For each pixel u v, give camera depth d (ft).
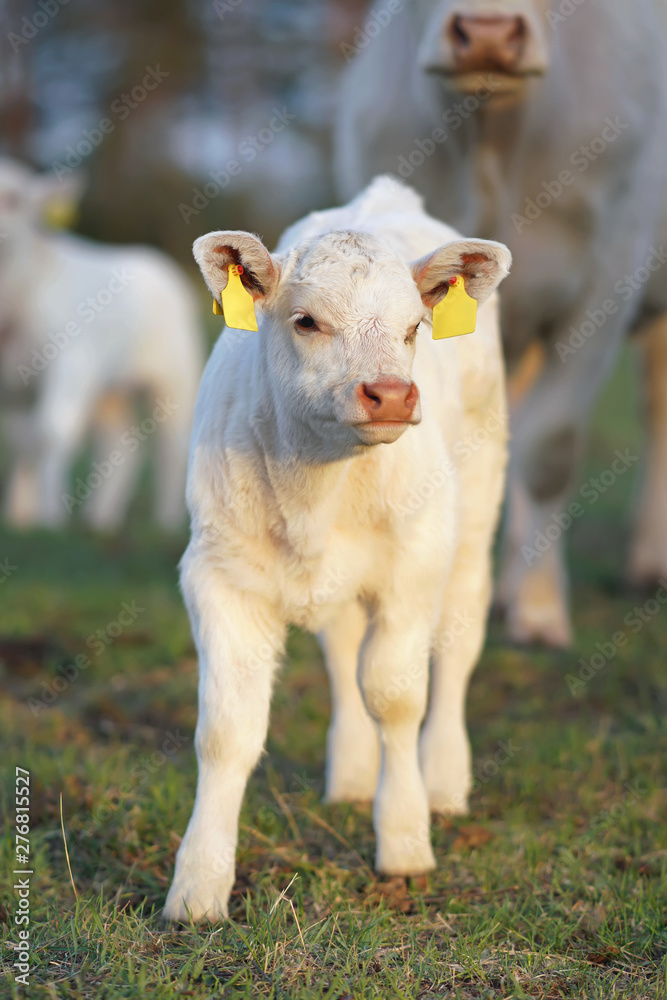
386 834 18.58
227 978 15.11
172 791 20.68
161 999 14.28
